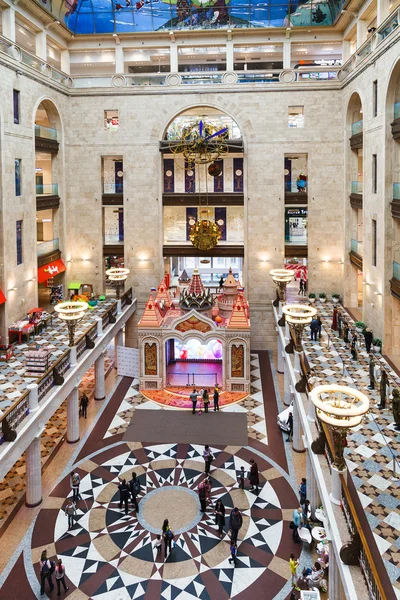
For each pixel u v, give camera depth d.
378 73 19.70
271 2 26.02
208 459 16.48
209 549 13.37
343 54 27.25
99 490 15.85
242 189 30.06
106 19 27.03
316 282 28.39
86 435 19.28
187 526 14.26
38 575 12.45
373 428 13.33
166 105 27.73
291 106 27.39
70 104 28.08
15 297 21.25
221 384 23.95
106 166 30.59
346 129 26.48
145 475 16.67
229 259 37.03
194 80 27.56
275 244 28.23
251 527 14.14
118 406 21.84
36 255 23.31
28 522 14.35
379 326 19.80
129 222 28.67
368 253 21.64
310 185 27.67
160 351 23.34
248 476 15.78
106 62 30.08
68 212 28.64
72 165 28.50
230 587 12.07
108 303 27.45
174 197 28.58
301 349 16.98
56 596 11.79
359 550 8.41
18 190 21.72
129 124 28.03
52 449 18.20
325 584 11.50
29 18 23.39
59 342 20.73
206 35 27.56
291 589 11.97
